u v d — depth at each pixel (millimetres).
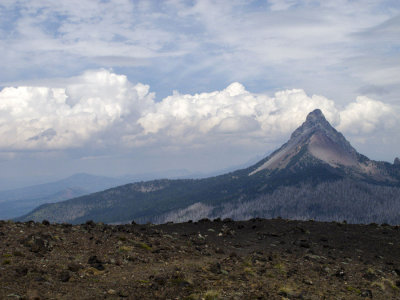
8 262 14961
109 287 13820
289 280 17328
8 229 21047
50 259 16453
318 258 23078
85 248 19125
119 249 19703
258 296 14094
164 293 13625
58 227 23891
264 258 21188
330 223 35531
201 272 16922
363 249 26625
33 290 12383
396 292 17828
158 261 18734
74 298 12328
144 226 29625
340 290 16953
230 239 27984
